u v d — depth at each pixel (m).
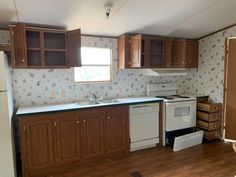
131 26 3.36
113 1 2.47
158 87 4.30
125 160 3.22
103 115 3.13
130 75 4.07
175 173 2.81
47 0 2.30
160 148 3.69
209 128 3.92
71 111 2.87
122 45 3.70
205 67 4.34
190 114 3.99
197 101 4.17
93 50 3.70
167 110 3.69
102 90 3.81
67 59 3.03
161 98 3.85
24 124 2.60
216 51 4.08
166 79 4.48
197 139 3.83
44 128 2.72
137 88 4.17
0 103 2.31
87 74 3.68
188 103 3.93
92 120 3.04
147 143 3.59
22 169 2.65
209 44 4.21
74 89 3.54
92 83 3.69
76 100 3.57
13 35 2.64
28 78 3.16
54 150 2.80
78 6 2.52
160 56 3.98
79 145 2.98
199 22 3.48
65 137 2.86
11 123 2.56
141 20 3.15
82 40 3.55
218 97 4.11
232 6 2.90
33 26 2.99
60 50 2.98
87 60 3.65
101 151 3.16
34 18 2.74
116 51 3.88
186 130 4.10
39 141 2.70
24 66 2.74
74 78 3.54
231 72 3.88
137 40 3.54
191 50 4.29
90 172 2.87
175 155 3.39
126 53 3.66
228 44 3.85
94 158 3.13
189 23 3.49
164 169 2.92
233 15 3.26
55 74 3.36
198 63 4.49
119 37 3.79
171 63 4.07
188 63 4.26
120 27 3.35
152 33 3.88
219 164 3.05
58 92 3.41
